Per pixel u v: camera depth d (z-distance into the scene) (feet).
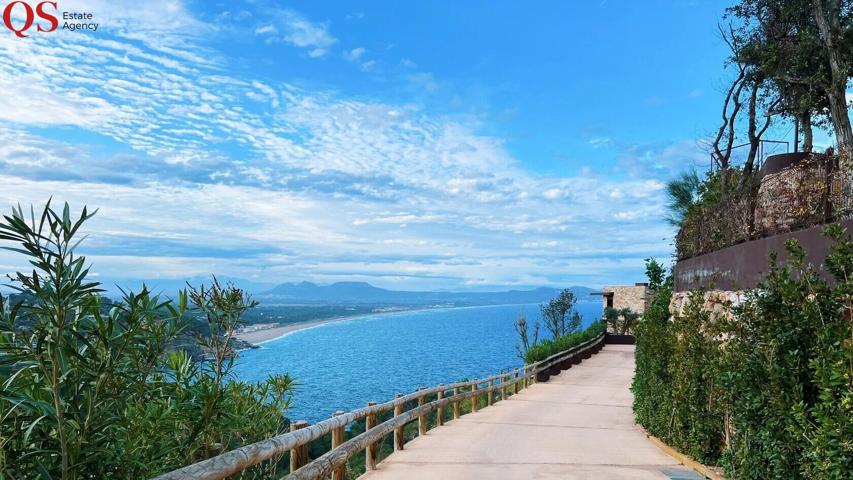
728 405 23.62
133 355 12.07
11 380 9.60
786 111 61.00
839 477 14.05
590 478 25.68
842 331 15.42
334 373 282.36
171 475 10.10
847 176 25.27
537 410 54.54
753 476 19.84
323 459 19.54
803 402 16.58
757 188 39.11
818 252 25.49
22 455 9.66
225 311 15.48
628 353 122.31
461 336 620.90
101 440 10.50
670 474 26.58
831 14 50.42
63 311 9.77
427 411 40.22
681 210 69.62
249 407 17.28
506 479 25.41
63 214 9.92
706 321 29.91
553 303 163.94
